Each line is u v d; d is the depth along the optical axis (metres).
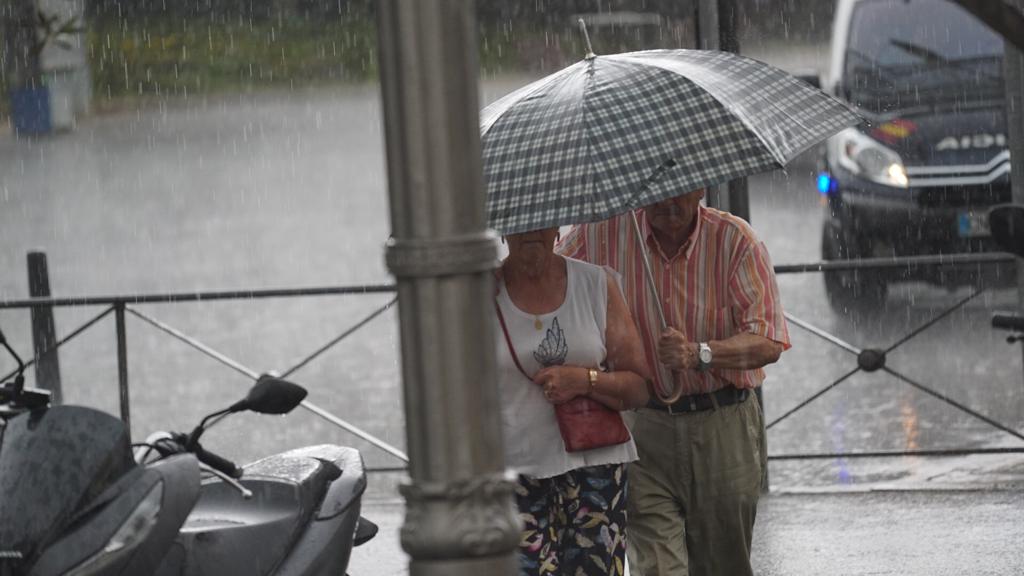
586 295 13.15
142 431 26.31
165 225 51.50
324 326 34.56
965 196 32.94
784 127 13.49
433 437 8.27
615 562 13.30
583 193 12.72
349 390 28.56
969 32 35.31
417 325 8.25
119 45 103.44
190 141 78.94
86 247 47.66
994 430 23.83
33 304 22.83
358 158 67.62
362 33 107.44
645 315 13.90
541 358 12.98
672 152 12.91
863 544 18.47
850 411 25.50
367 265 41.66
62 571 10.08
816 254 39.72
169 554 11.42
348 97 96.00
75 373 30.94
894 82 34.91
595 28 100.31
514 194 12.89
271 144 75.56
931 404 25.56
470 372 8.27
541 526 13.18
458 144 8.18
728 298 13.83
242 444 25.25
